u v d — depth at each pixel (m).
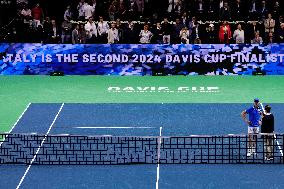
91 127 39.25
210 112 41.88
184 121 40.22
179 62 49.69
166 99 44.66
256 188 30.52
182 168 32.88
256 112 34.00
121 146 34.22
